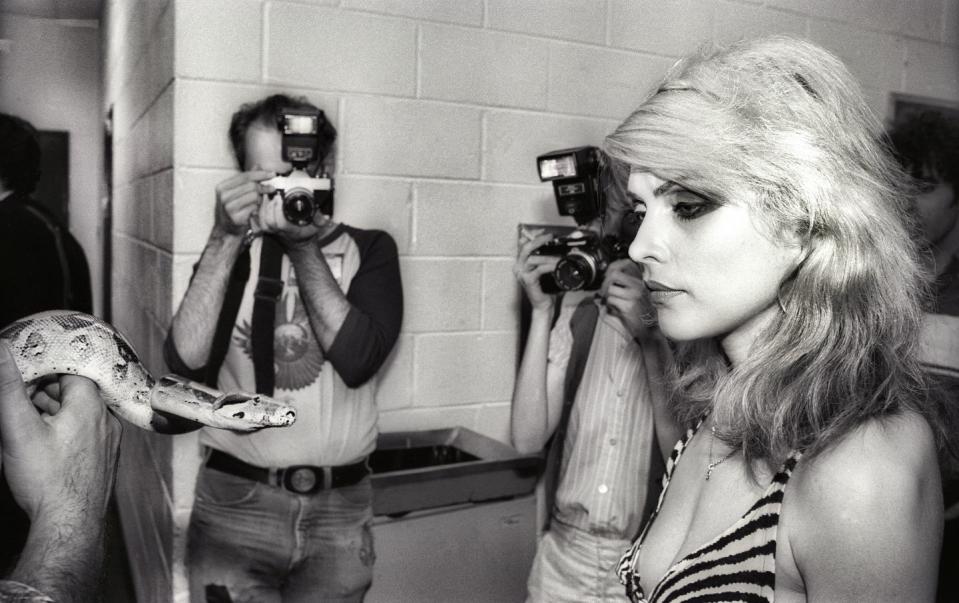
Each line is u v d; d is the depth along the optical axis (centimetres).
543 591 170
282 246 164
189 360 163
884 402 76
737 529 82
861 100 80
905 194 88
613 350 169
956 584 157
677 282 81
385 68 205
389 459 211
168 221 186
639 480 160
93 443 84
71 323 121
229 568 167
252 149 172
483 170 223
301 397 169
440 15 211
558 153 158
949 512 151
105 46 276
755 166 74
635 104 246
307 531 167
